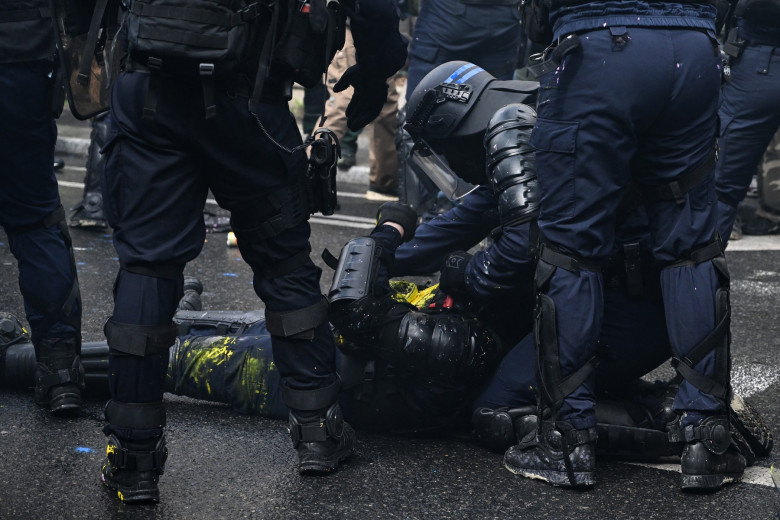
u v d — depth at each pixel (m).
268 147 3.27
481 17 7.59
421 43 7.79
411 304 4.00
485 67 7.89
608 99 3.36
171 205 3.22
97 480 3.47
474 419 3.82
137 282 3.22
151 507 3.29
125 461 3.27
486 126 4.06
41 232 3.94
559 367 3.51
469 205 4.69
